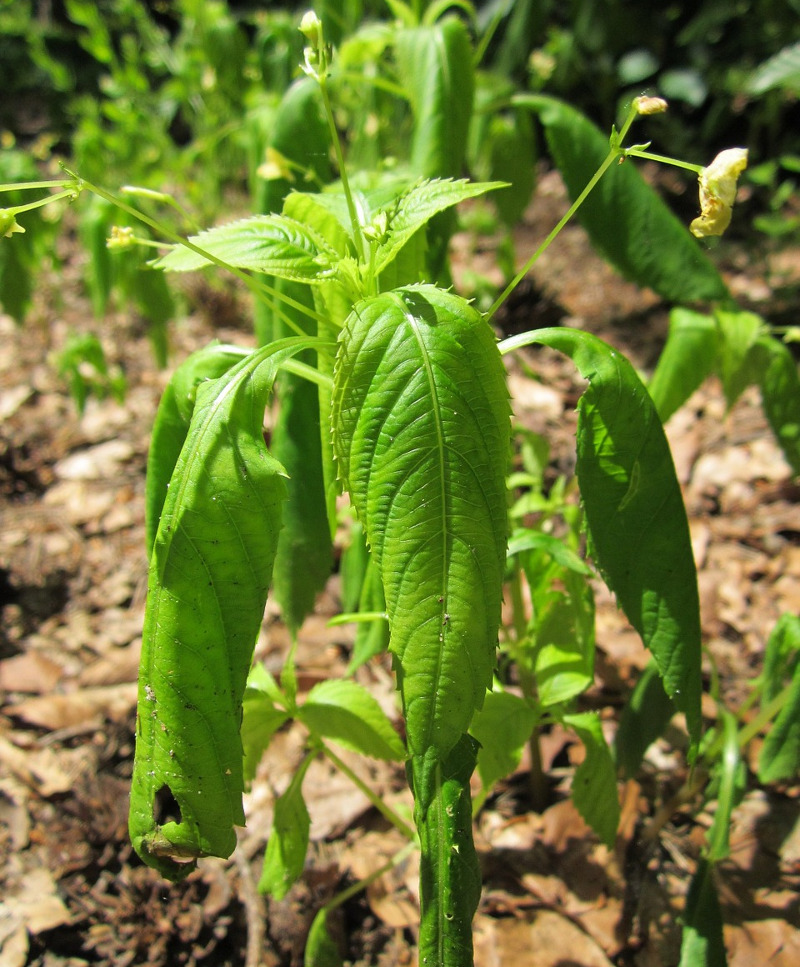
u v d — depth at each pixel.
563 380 0.62
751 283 0.71
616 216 0.32
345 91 0.56
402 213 0.21
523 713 0.25
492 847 0.32
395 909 0.31
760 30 0.86
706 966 0.26
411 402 0.18
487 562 0.18
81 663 0.42
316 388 0.30
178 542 0.19
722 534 0.48
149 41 0.88
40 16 1.25
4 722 0.38
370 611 0.30
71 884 0.32
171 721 0.19
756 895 0.30
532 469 0.35
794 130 0.89
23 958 0.29
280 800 0.26
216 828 0.20
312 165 0.32
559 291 0.73
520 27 0.77
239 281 0.74
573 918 0.30
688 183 0.88
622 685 0.39
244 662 0.19
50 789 0.35
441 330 0.18
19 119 1.14
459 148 0.30
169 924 0.30
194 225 0.25
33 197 0.52
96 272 0.50
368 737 0.26
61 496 0.53
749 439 0.54
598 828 0.27
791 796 0.33
